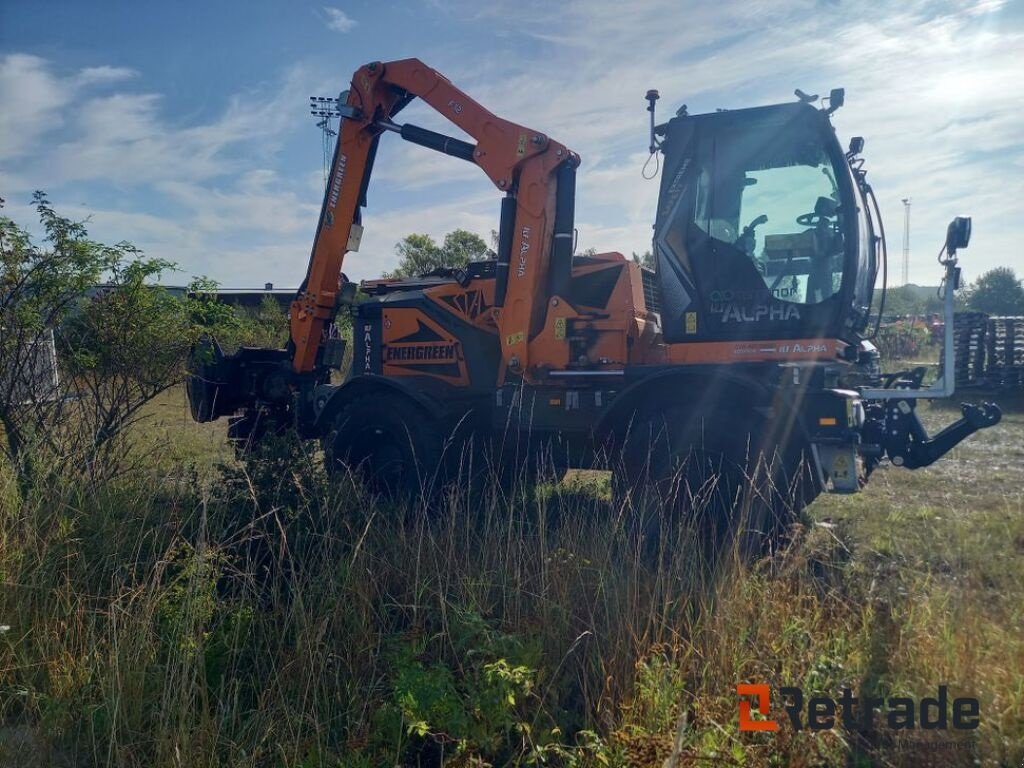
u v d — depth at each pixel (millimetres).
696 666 3646
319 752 3201
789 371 5449
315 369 8352
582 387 6430
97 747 3334
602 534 4680
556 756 3232
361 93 7738
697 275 6023
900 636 3637
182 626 3742
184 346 6703
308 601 4176
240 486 4965
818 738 3094
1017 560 4648
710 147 6012
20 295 5898
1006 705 3236
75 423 6066
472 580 4293
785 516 5250
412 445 6773
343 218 7922
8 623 4016
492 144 6918
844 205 5691
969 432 5848
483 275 7512
